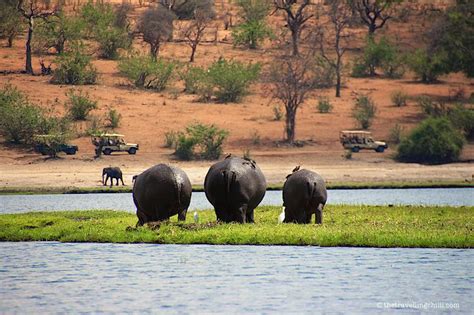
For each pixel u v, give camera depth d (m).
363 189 52.06
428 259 21.28
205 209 34.38
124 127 69.00
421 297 17.45
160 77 80.75
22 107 66.06
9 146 63.81
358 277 19.38
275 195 47.12
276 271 20.08
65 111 70.81
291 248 23.16
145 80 81.88
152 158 62.94
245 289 18.31
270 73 72.19
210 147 64.06
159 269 20.56
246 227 25.00
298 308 16.62
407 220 27.31
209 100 78.00
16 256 22.55
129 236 24.73
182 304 17.02
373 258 21.50
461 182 54.78
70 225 27.23
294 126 68.19
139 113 72.38
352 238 23.36
